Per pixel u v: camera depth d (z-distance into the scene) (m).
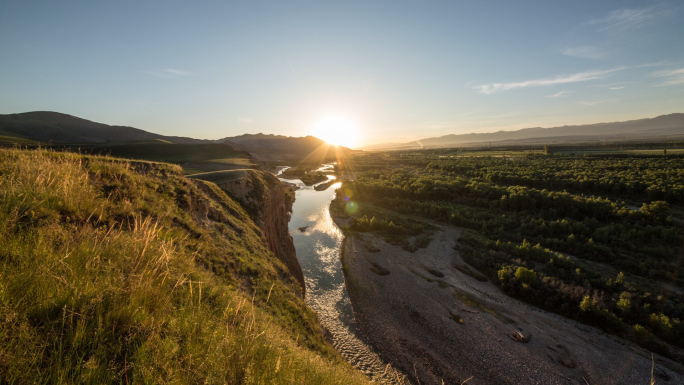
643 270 32.50
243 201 29.14
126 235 6.54
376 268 38.91
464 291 32.62
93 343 3.73
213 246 12.98
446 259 40.84
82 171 9.45
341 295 32.97
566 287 29.30
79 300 4.07
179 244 9.49
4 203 5.42
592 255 37.28
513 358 23.30
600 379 21.09
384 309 30.16
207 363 4.14
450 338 25.73
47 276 4.14
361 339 26.12
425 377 22.20
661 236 38.78
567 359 22.86
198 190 20.00
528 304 29.81
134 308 4.40
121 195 9.72
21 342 3.28
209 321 5.30
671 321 23.70
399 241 47.59
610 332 24.94
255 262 16.19
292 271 30.67
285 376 4.87
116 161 13.79
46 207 6.02
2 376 2.93
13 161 7.68
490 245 42.62
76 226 6.16
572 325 26.27
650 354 22.47
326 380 6.01
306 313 16.27
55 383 3.16
